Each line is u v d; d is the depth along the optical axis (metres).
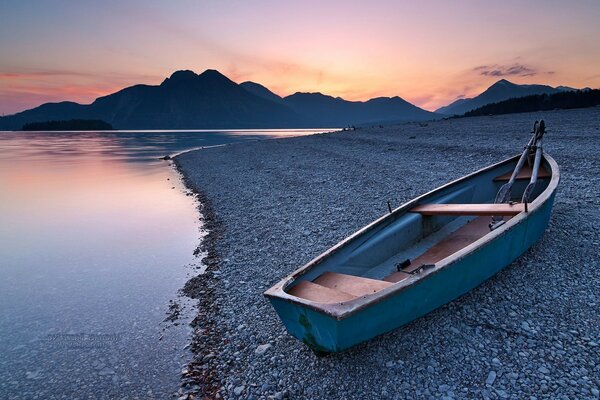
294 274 4.84
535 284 5.59
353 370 4.41
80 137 125.06
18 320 6.70
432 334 4.81
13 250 10.58
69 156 44.75
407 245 6.51
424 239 6.81
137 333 6.07
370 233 5.98
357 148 27.06
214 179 21.25
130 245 10.68
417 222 6.68
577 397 3.63
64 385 4.93
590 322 4.68
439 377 4.14
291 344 5.14
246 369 4.82
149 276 8.41
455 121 46.31
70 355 5.59
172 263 9.12
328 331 3.88
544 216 6.16
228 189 17.64
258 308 6.30
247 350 5.21
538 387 3.81
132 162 35.72
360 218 10.23
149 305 7.02
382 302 3.96
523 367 4.10
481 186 8.27
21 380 5.07
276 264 8.05
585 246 6.51
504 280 5.76
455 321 5.00
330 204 12.12
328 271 5.24
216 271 8.15
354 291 4.45
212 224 12.10
